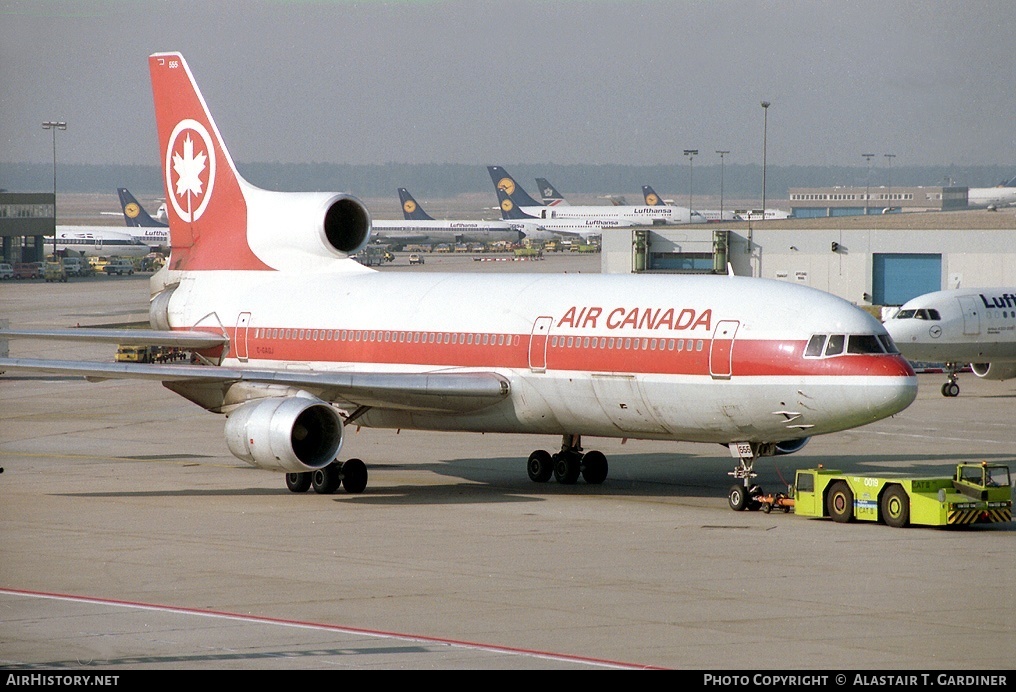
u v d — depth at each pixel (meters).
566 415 126.12
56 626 72.56
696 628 72.00
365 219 150.38
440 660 65.06
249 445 120.12
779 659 65.38
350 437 173.25
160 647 67.88
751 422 114.88
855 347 111.00
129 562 91.62
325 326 142.25
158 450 162.00
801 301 115.00
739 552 95.44
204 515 113.31
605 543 99.25
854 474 111.94
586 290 127.56
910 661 65.06
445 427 135.12
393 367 136.38
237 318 149.25
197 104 154.25
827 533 104.06
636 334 120.12
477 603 78.44
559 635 70.38
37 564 90.88
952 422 188.12
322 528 106.38
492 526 107.44
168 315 155.88
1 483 134.00
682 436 121.25
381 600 79.31
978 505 105.31
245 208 153.12
